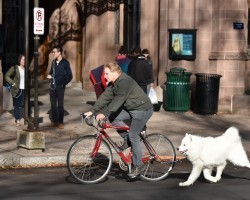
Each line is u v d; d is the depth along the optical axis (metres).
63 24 27.05
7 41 27.80
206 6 21.16
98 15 25.16
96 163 11.12
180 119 19.38
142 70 18.55
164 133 16.67
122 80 10.67
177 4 21.42
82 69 26.31
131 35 23.94
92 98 23.78
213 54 21.16
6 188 10.49
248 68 21.42
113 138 15.37
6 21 27.77
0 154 13.10
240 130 17.55
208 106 20.30
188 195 10.03
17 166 12.75
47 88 26.22
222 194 10.12
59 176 11.69
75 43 26.86
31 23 28.27
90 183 10.93
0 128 16.80
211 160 10.66
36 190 10.34
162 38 21.72
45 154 13.21
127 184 10.96
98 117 10.52
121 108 11.04
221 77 20.97
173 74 20.55
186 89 20.67
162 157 11.50
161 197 9.86
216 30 21.12
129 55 21.31
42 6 27.94
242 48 21.17
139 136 11.18
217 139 10.79
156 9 22.20
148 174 11.34
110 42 24.95
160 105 20.89
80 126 17.52
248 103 20.78
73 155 11.40
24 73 17.16
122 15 24.44
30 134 13.38
